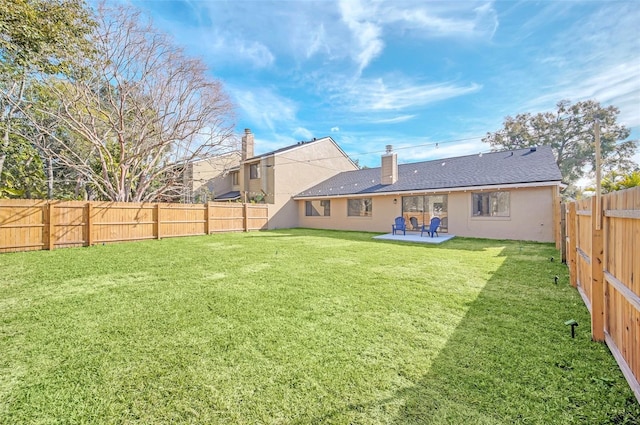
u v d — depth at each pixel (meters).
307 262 7.04
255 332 3.20
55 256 8.24
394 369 2.45
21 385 2.30
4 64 8.77
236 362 2.60
